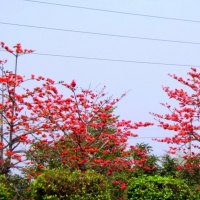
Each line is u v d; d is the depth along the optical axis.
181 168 19.75
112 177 18.48
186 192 17.16
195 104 18.45
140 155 20.52
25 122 17.72
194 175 20.77
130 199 17.06
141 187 17.00
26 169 17.55
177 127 18.36
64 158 18.23
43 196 14.95
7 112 17.55
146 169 20.17
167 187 16.95
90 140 18.08
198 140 18.47
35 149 18.36
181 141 18.62
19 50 17.91
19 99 17.55
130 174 20.36
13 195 17.17
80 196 14.95
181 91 18.61
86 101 18.72
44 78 18.02
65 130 17.98
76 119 18.08
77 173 15.51
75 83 18.06
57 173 15.44
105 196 15.31
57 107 18.02
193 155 19.47
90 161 18.59
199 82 18.55
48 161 19.36
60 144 18.83
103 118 18.39
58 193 14.91
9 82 17.50
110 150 20.11
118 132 18.72
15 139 17.64
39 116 17.83
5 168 17.44
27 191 17.17
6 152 17.03
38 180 15.24
